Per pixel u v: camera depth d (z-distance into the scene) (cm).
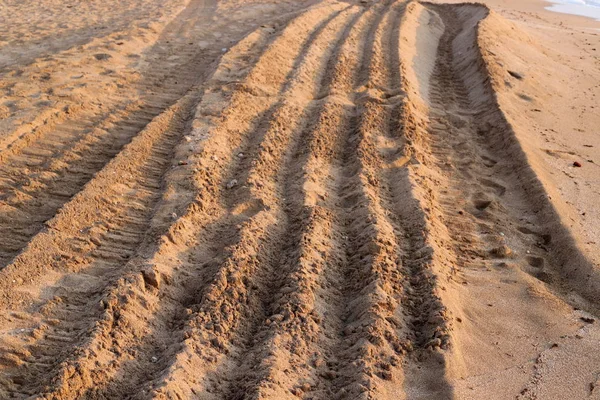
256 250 552
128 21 1417
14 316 453
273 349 437
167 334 457
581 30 1939
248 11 1612
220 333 454
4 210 588
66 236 550
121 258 537
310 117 883
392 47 1255
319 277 526
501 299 550
